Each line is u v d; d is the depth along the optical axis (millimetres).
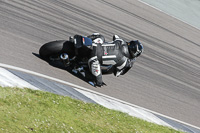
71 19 47000
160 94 42219
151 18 69188
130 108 33906
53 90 27156
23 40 33531
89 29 47219
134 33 56562
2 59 27719
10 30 34125
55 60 32062
